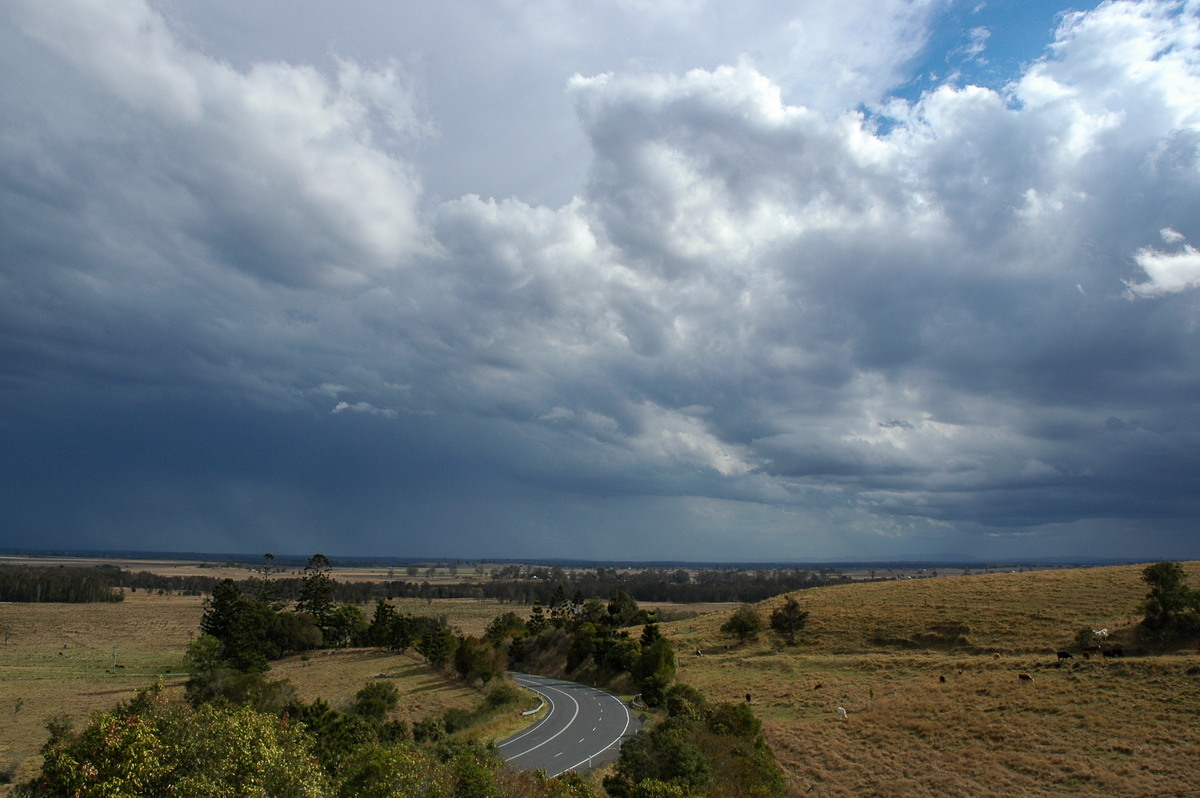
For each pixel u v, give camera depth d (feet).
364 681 269.23
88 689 239.30
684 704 158.10
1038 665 185.26
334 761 95.25
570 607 437.17
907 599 289.94
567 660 313.12
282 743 62.80
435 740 154.40
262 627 334.24
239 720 57.06
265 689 170.19
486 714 193.98
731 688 219.20
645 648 258.78
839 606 301.22
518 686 256.52
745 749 129.70
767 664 244.22
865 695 187.11
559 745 158.92
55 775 48.62
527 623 401.90
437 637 297.94
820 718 174.19
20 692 231.91
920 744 146.72
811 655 248.73
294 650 358.64
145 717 53.67
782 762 147.02
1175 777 115.96
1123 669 165.78
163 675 278.05
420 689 251.19
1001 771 128.06
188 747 51.60
